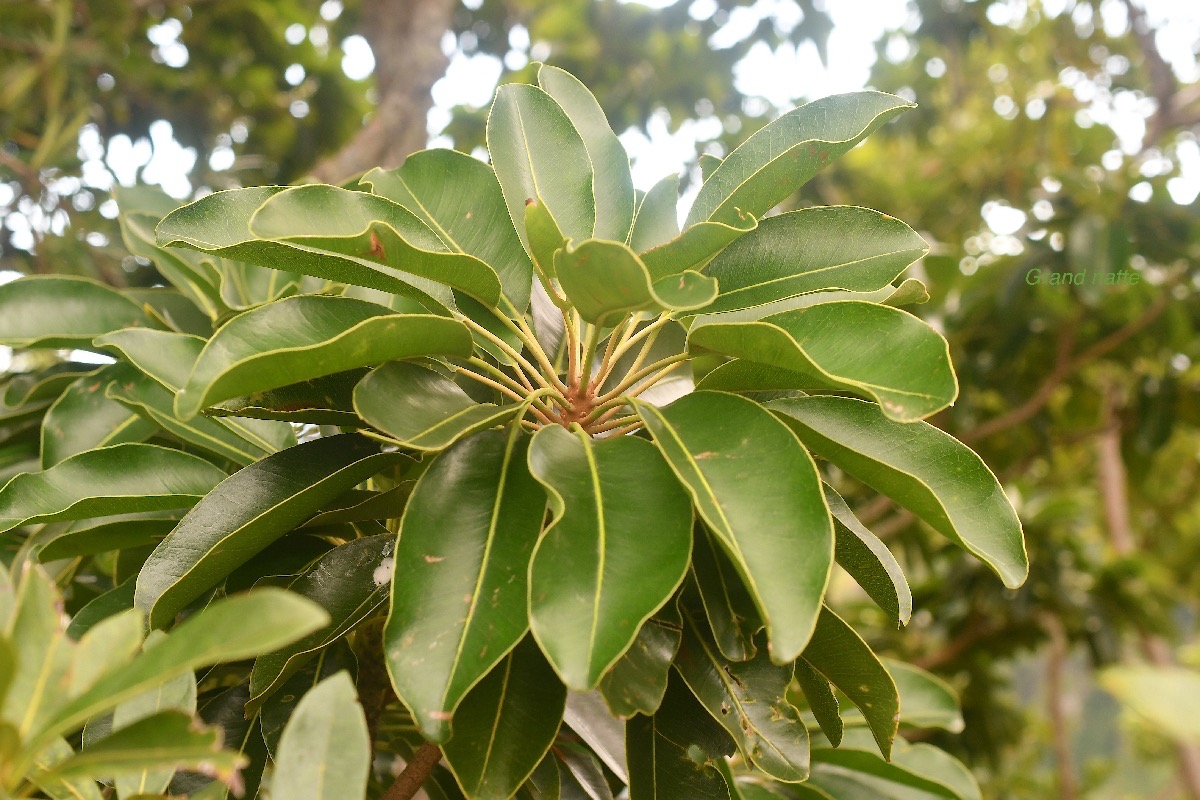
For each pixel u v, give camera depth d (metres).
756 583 0.36
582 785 0.50
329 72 1.51
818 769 0.60
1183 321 1.23
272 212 0.42
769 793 0.57
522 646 0.44
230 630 0.28
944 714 0.67
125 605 0.49
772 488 0.38
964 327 1.29
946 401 0.38
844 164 1.80
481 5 1.63
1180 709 0.22
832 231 0.47
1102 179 1.23
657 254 0.42
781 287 0.46
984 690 1.42
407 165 0.52
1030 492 1.41
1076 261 1.14
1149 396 1.32
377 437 0.39
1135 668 0.23
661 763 0.45
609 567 0.37
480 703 0.42
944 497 0.43
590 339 0.44
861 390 0.38
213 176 1.30
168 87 1.33
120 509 0.47
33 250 1.00
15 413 0.62
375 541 0.45
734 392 0.45
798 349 0.38
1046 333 1.37
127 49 1.33
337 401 0.44
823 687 0.46
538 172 0.50
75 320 0.61
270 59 1.49
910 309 1.24
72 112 1.16
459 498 0.41
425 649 0.37
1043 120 1.75
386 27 1.27
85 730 0.42
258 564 0.47
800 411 0.45
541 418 0.46
